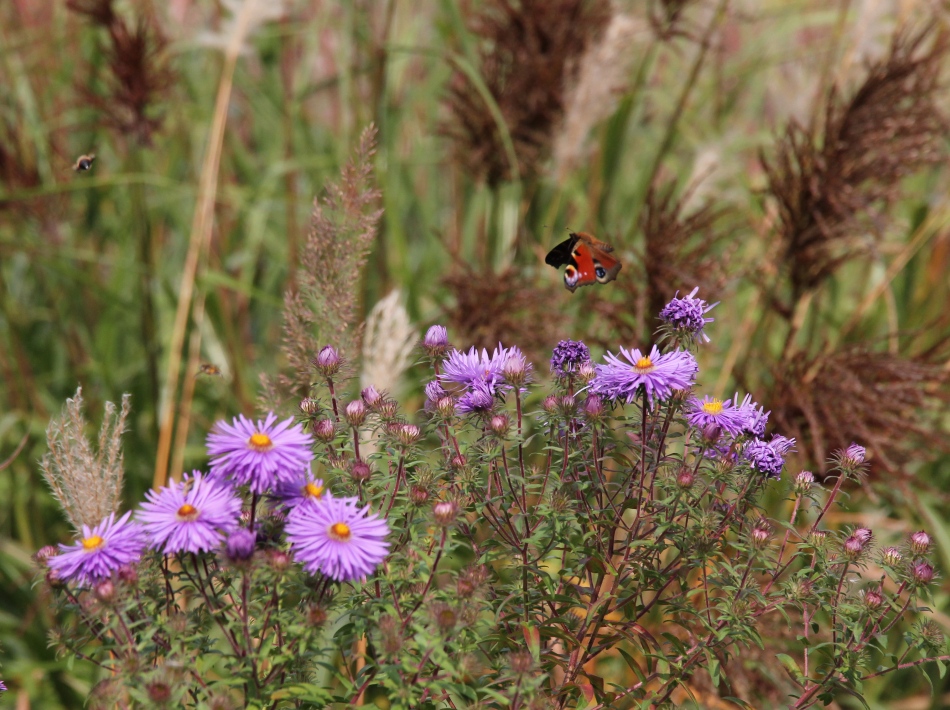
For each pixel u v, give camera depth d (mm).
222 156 8789
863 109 6160
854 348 6152
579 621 4145
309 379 5109
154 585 3463
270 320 8703
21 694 6406
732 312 7844
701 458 3783
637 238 7695
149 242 7691
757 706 5074
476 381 3941
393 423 3867
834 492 3881
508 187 8195
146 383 8086
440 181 9797
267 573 3256
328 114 9719
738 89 9062
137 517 3322
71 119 8523
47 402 8031
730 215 8172
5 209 7641
